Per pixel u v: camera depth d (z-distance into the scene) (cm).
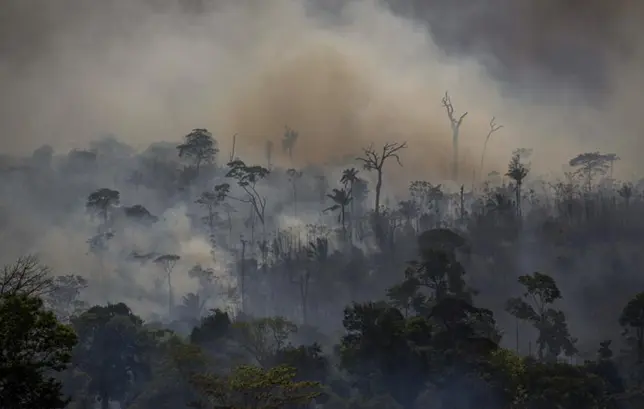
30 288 13375
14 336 10656
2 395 10662
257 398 17012
